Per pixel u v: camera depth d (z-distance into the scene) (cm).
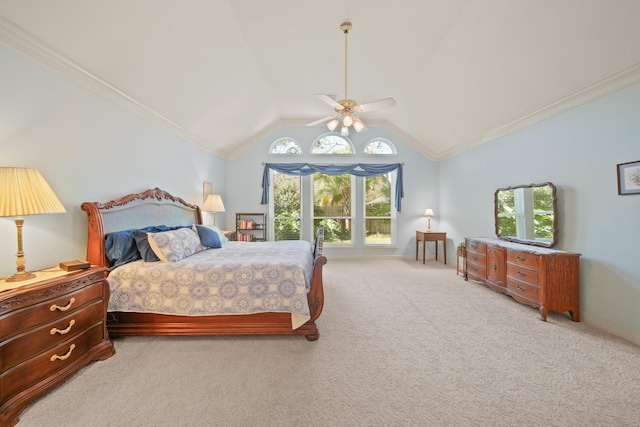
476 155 480
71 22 204
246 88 412
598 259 271
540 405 163
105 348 213
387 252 620
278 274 245
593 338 247
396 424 149
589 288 279
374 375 192
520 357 215
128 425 149
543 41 250
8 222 199
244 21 284
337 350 226
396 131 611
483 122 415
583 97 281
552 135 325
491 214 440
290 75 402
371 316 296
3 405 148
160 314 246
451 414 156
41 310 168
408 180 618
